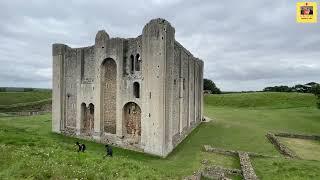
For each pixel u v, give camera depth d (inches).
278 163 1038.4
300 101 3299.7
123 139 1338.6
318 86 2372.0
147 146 1243.8
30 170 578.2
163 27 1205.1
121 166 789.9
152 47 1228.5
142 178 696.4
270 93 3757.4
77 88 1546.5
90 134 1478.8
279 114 2519.7
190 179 791.7
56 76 1646.2
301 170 953.5
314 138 1600.6
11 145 840.3
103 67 1430.9
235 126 1946.4
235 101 3558.1
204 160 1103.6
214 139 1556.3
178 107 1481.3
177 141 1433.3
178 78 1475.1
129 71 1331.2
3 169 585.3
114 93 1407.5
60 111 1621.6
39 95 3673.7
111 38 1380.4
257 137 1598.2
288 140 1571.1
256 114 2549.2
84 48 1524.4
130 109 1344.7
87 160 767.7
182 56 1531.7
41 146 908.6
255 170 965.8
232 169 956.6
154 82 1222.3
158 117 1209.4
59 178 565.3
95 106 1443.2
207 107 3336.6
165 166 1037.2
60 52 1626.5
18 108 2591.0
